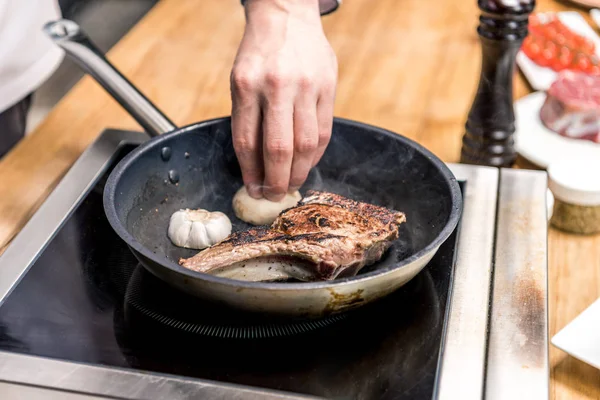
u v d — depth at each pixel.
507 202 0.86
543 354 0.70
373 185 0.86
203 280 0.67
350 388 0.68
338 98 1.13
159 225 0.84
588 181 0.91
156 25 1.29
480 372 0.69
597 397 0.75
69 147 1.01
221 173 0.88
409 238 0.81
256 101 0.77
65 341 0.71
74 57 0.90
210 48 1.23
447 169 0.79
